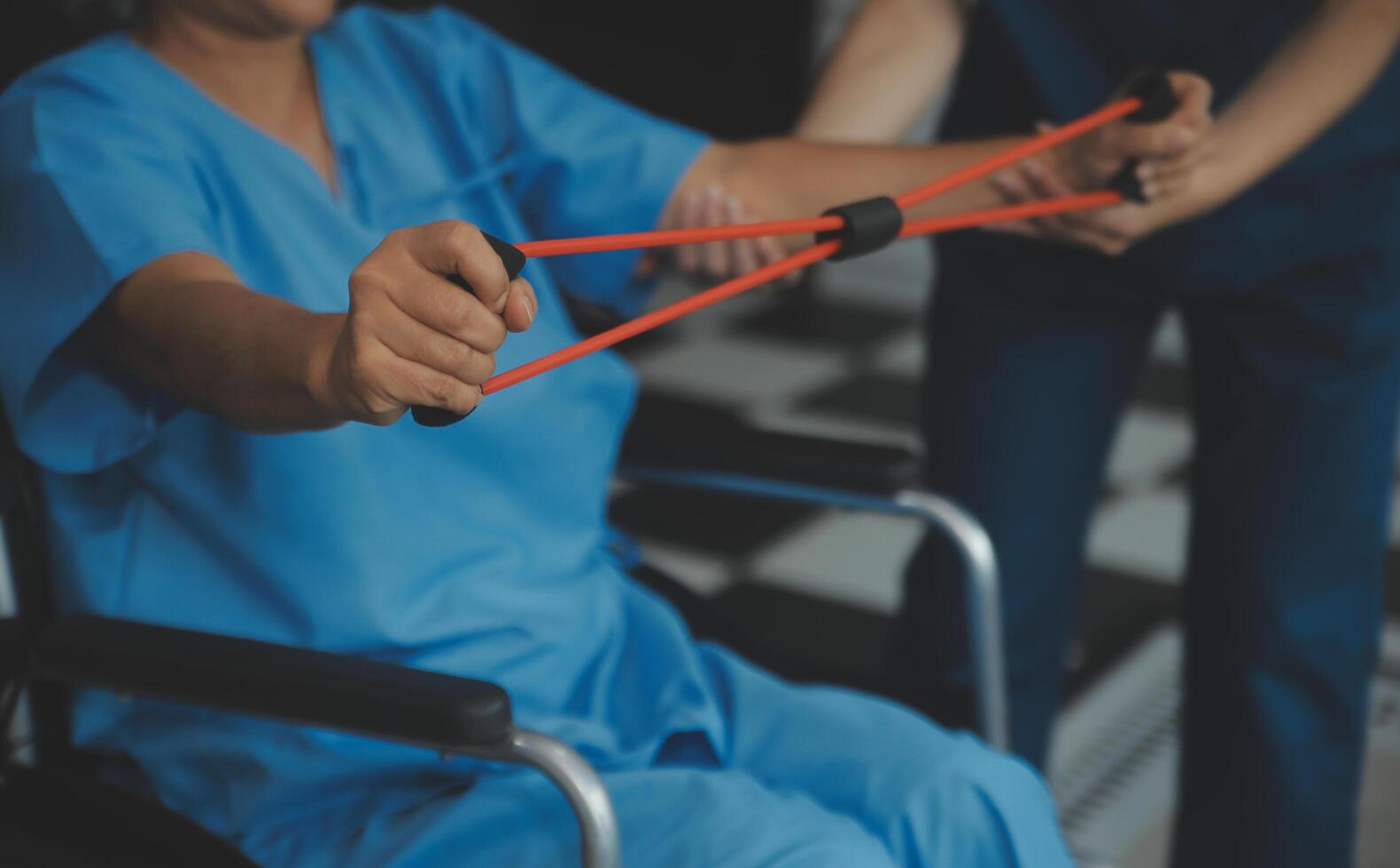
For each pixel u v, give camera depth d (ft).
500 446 3.26
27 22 3.42
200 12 3.09
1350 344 4.01
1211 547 4.36
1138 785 5.65
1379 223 3.93
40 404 2.91
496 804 2.91
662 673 3.42
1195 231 3.97
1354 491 4.13
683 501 7.95
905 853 3.13
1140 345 4.33
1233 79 3.96
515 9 10.94
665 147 3.81
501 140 3.77
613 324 4.04
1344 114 3.87
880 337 10.56
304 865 3.00
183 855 2.83
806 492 3.80
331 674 2.48
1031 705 4.72
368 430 3.06
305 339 2.34
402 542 3.11
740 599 6.95
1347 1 3.67
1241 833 4.45
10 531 3.07
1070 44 4.07
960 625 4.55
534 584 3.33
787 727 3.34
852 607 6.91
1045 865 3.11
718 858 2.83
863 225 2.85
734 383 9.55
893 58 4.38
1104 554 7.43
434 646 3.15
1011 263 4.21
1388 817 5.41
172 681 2.59
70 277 2.80
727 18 11.10
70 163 2.92
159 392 2.88
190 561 3.10
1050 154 3.63
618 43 11.34
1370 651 4.31
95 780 3.05
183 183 3.05
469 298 2.08
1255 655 4.29
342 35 3.56
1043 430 4.33
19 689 3.12
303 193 3.19
